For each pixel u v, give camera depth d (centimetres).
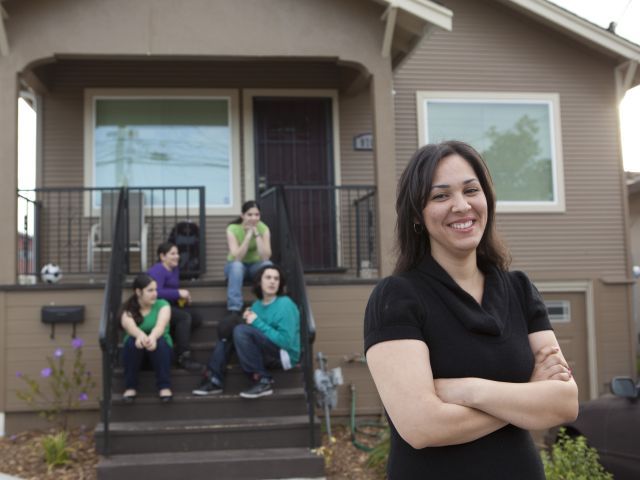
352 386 612
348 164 806
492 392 145
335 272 766
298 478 459
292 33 636
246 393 502
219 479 452
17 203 595
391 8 614
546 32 850
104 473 441
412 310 155
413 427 144
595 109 856
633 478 366
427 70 826
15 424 574
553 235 835
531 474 152
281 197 648
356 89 785
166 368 499
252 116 793
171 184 777
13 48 600
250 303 592
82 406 579
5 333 577
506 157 835
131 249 723
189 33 621
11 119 594
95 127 771
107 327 466
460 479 148
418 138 816
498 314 161
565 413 148
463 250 162
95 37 610
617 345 834
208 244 775
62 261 751
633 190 1043
